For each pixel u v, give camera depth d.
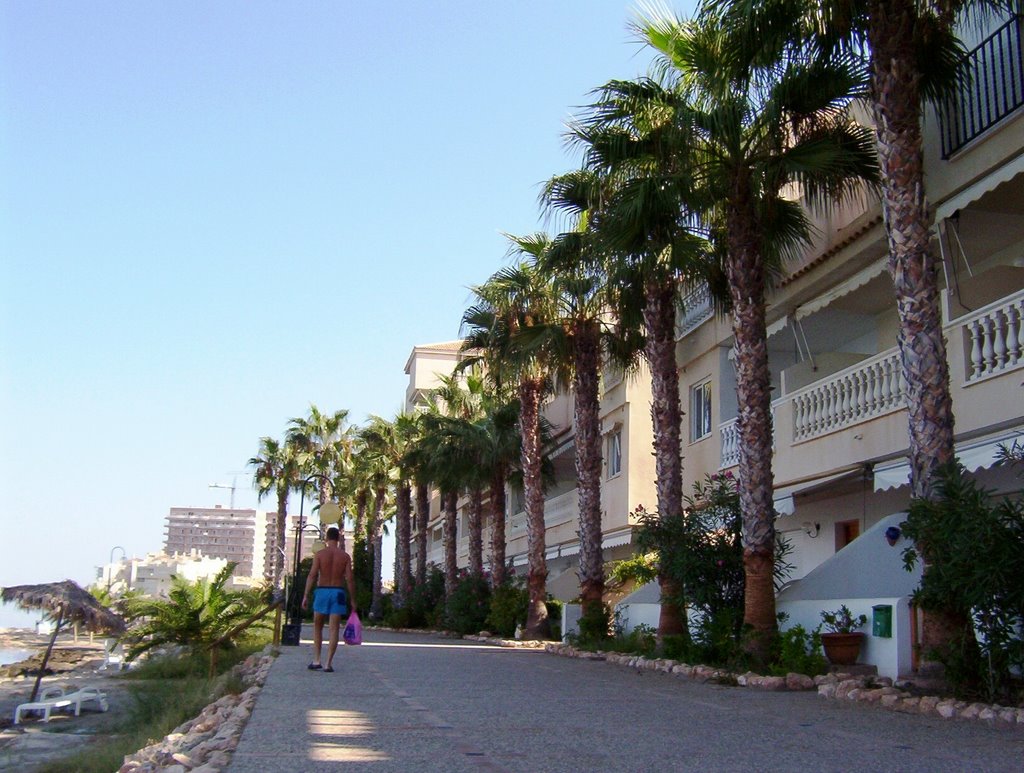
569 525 34.50
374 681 11.99
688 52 15.05
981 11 13.08
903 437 14.52
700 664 14.30
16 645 58.31
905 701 9.58
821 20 12.42
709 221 16.56
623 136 15.64
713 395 23.22
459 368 32.28
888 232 11.21
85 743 15.40
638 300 19.55
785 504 18.16
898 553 13.71
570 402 36.19
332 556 13.66
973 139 13.54
